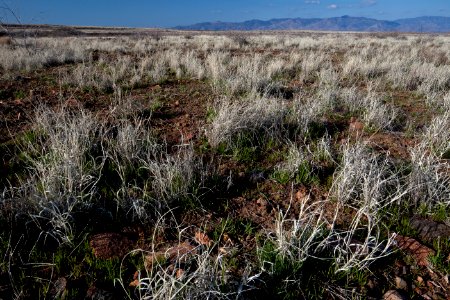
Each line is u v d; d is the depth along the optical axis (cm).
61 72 959
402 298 214
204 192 324
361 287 226
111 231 270
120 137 385
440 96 720
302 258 234
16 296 202
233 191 335
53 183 289
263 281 217
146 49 1633
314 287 220
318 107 540
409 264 246
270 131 461
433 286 229
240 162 395
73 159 334
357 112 587
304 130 462
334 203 318
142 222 278
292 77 959
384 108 543
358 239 270
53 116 455
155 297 182
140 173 350
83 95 687
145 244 259
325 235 261
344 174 312
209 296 195
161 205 294
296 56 1231
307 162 368
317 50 1742
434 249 262
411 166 353
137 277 225
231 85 706
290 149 398
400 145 450
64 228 254
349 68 977
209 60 1047
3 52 1169
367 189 295
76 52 1314
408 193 312
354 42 2278
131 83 788
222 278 212
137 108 560
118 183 335
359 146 371
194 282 201
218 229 277
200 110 591
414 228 282
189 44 2033
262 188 343
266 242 255
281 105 525
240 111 495
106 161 374
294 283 223
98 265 233
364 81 886
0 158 381
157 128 493
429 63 1091
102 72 915
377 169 322
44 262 234
